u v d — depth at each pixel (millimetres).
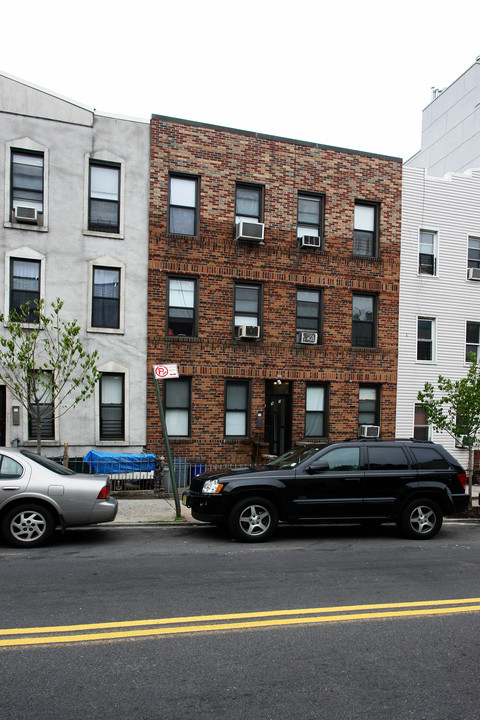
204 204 15602
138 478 13695
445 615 5582
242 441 15812
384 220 17469
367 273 17203
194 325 15594
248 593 6129
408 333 17719
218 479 9000
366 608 5727
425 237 18281
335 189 16938
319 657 4535
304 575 6934
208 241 15594
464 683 4141
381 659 4527
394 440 9836
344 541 9195
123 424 14953
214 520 8875
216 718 3578
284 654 4574
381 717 3639
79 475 8781
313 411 16812
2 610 5422
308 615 5484
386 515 9352
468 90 23578
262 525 8984
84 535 9242
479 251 18953
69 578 6566
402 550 8562
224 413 15742
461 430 12469
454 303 18344
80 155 14633
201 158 15609
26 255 14086
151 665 4309
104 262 14734
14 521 8141
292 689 3990
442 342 18172
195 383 15422
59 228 14414
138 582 6453
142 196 15117
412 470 9555
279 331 16250
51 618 5223
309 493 9078
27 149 14188
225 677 4148
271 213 16219
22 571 6848
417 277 17875
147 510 11484
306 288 16703
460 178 18547
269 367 16109
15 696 3801
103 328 14656
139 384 15000
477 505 12891
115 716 3576
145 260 15102
